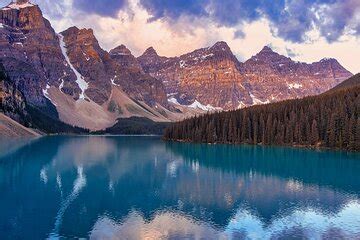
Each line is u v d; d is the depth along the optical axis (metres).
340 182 82.44
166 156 136.62
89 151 154.25
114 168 102.44
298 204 62.38
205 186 77.31
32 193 69.00
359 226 51.34
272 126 192.25
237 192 71.50
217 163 115.56
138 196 67.56
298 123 184.12
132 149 169.00
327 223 52.53
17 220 52.34
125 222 52.16
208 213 56.84
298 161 120.94
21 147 162.38
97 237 46.38
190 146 190.00
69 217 54.06
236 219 53.84
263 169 102.19
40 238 45.78
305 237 47.09
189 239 46.22
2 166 102.00
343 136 160.75
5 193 68.81
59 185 76.81
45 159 119.62
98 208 59.06
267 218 54.59
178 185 78.25
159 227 50.16
